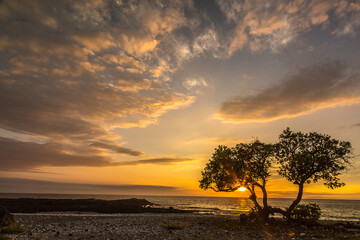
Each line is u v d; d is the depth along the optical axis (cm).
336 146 2500
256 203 2789
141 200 11850
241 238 1805
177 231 2166
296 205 2764
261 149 2720
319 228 2394
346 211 10338
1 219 2145
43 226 2425
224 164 2755
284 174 2686
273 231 2167
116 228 2339
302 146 2605
